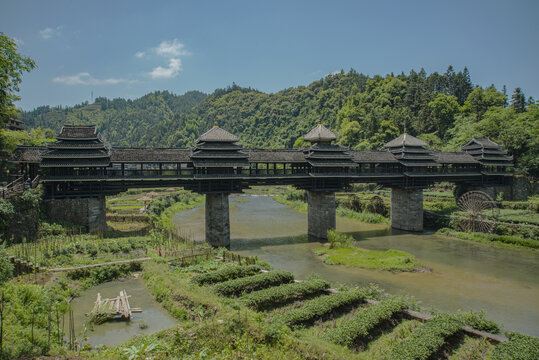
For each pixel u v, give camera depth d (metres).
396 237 55.31
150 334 18.92
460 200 60.72
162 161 43.69
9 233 32.66
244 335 18.61
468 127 90.25
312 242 51.19
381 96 126.94
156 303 24.61
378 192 87.94
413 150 60.00
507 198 69.44
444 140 103.19
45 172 45.75
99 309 21.84
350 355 17.11
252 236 55.22
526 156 74.12
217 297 24.17
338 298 24.03
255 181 50.31
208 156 45.28
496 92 114.44
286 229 60.62
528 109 81.25
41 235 36.09
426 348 17.75
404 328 21.28
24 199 34.75
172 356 16.67
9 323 17.00
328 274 36.16
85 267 28.73
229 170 47.88
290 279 29.48
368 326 20.36
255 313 21.50
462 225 55.78
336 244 46.75
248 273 30.83
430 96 119.56
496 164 65.25
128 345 17.42
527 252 45.25
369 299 25.48
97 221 43.25
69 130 42.06
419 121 107.56
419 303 27.42
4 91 21.36
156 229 45.94
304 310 22.09
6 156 50.47
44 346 15.98
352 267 38.62
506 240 48.91
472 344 19.64
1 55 19.94
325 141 55.22
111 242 36.28
